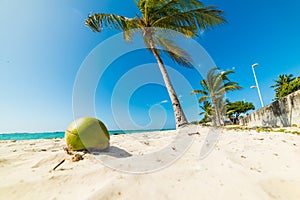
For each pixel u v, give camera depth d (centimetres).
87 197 105
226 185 129
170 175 146
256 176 146
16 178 131
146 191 117
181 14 645
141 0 654
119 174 143
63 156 195
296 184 132
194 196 114
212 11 637
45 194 111
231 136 377
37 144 312
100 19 658
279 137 352
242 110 2909
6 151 229
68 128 228
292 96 827
